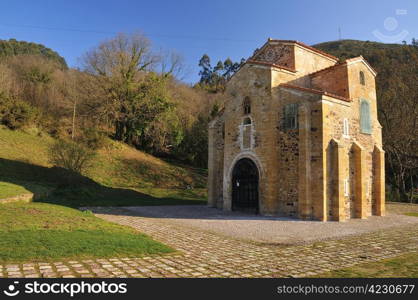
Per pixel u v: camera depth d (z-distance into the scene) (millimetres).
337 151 15797
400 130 35250
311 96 16422
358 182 17422
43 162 27328
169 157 46656
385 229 13297
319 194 15547
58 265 6559
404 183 38688
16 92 38156
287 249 9172
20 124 31234
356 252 8953
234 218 15914
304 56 20266
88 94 39469
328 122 16188
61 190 21969
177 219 15281
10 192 14977
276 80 18047
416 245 10125
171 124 43344
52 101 40281
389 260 8117
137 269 6605
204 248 9023
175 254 8117
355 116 18453
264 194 17406
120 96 40031
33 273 6016
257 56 22109
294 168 16656
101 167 32750
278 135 17594
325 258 8180
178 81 49562
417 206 26797
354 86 18719
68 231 9461
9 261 6570
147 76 41750
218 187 21859
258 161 17938
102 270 6406
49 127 34438
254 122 18484
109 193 25250
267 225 13664
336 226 13758
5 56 48906
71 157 24969
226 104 20625
